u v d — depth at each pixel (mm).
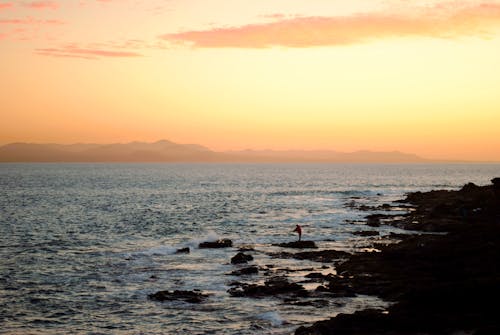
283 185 175000
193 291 33281
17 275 38344
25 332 26531
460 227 58406
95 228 65562
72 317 28750
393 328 23922
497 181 81188
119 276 37906
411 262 37750
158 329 26609
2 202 102375
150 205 99125
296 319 27484
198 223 71688
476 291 27016
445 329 23625
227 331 25938
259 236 59156
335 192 137125
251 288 32750
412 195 105188
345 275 36406
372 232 59500
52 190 142250
